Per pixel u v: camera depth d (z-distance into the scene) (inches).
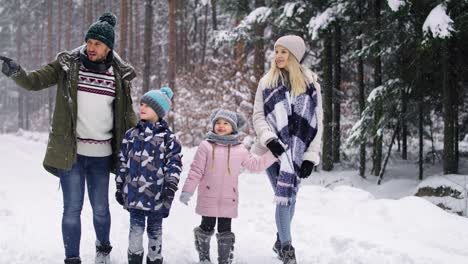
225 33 525.3
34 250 163.0
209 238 153.9
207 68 708.0
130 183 139.9
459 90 437.4
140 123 142.9
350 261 160.2
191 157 506.0
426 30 333.4
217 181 150.9
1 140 845.2
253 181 341.4
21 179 340.8
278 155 148.9
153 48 1561.3
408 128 558.6
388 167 532.1
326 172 505.0
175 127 696.4
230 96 605.9
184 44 1360.7
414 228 197.3
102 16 149.2
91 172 146.9
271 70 159.5
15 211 225.3
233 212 151.8
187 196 147.7
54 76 141.9
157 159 139.9
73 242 139.4
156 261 141.8
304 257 168.9
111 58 145.6
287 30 507.5
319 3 467.2
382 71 479.2
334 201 250.4
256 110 159.3
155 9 1566.2
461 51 393.1
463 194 334.0
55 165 136.3
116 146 146.9
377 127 436.1
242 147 156.0
